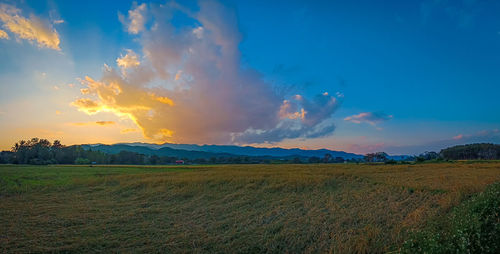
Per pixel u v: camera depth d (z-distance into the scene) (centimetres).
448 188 1794
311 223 1137
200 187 2166
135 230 1098
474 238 625
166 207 1548
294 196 1798
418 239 704
